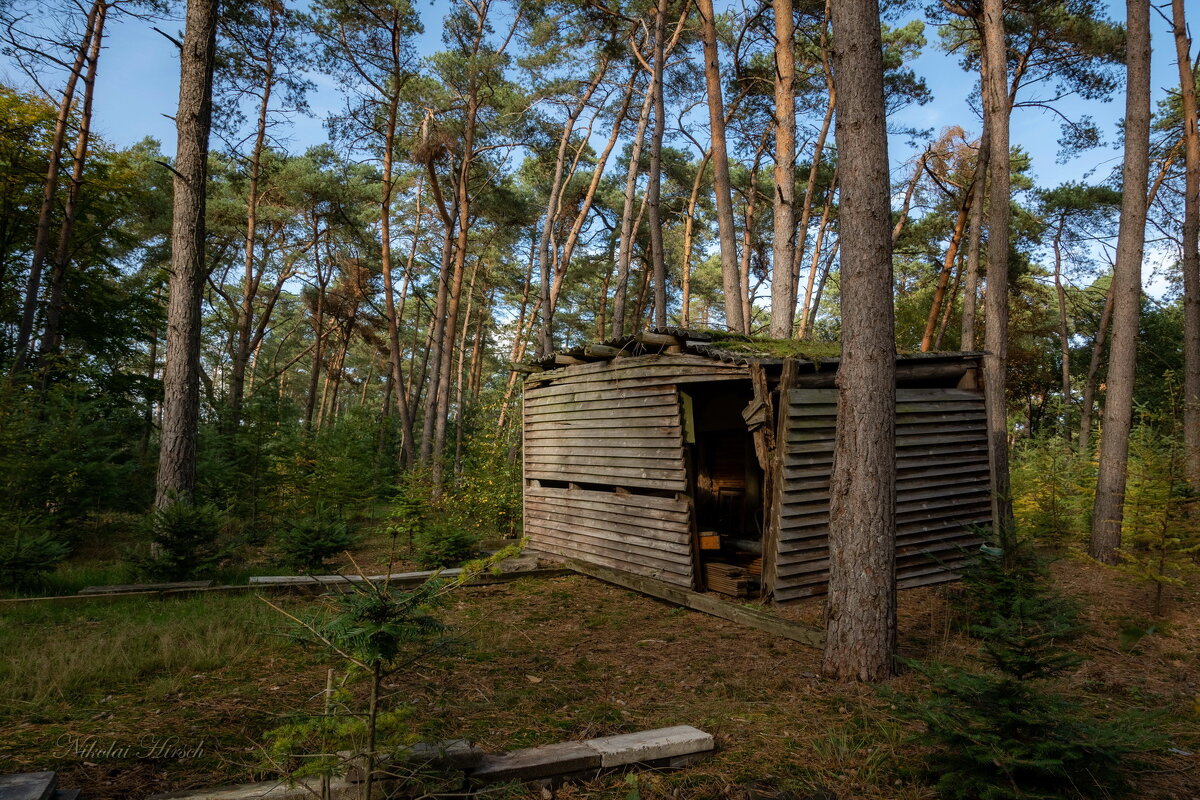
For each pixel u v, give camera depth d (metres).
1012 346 28.98
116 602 7.54
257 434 14.22
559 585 8.94
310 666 5.30
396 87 18.91
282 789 3.08
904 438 8.12
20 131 16.14
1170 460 7.28
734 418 10.37
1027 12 15.28
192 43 10.25
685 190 26.77
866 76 5.20
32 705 4.28
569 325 42.06
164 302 23.53
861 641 5.05
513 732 4.10
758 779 3.56
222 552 9.21
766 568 7.38
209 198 25.19
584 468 9.88
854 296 5.14
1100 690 5.11
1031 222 24.16
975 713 3.34
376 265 30.36
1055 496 10.98
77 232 18.66
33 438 10.38
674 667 5.54
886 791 3.48
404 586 8.59
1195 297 11.45
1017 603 3.50
